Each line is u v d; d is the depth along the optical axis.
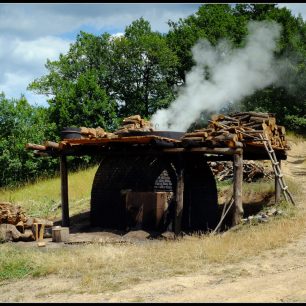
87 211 17.25
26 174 29.58
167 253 9.86
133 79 37.31
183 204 14.16
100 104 32.75
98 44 38.44
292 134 37.25
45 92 39.75
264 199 16.20
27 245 12.36
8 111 29.69
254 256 9.20
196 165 14.63
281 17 38.81
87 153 14.82
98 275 8.62
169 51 35.53
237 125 13.70
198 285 7.63
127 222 13.89
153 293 7.34
